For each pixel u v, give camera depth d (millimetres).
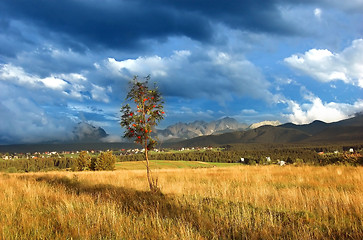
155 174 21031
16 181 14516
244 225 5730
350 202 7191
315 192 9180
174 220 6219
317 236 4965
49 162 123375
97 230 5641
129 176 20062
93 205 7535
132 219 6559
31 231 5750
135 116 11086
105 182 14992
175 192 10250
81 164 69062
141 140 11094
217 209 7266
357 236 4926
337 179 12742
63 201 8406
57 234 5430
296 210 6859
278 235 5113
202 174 19406
